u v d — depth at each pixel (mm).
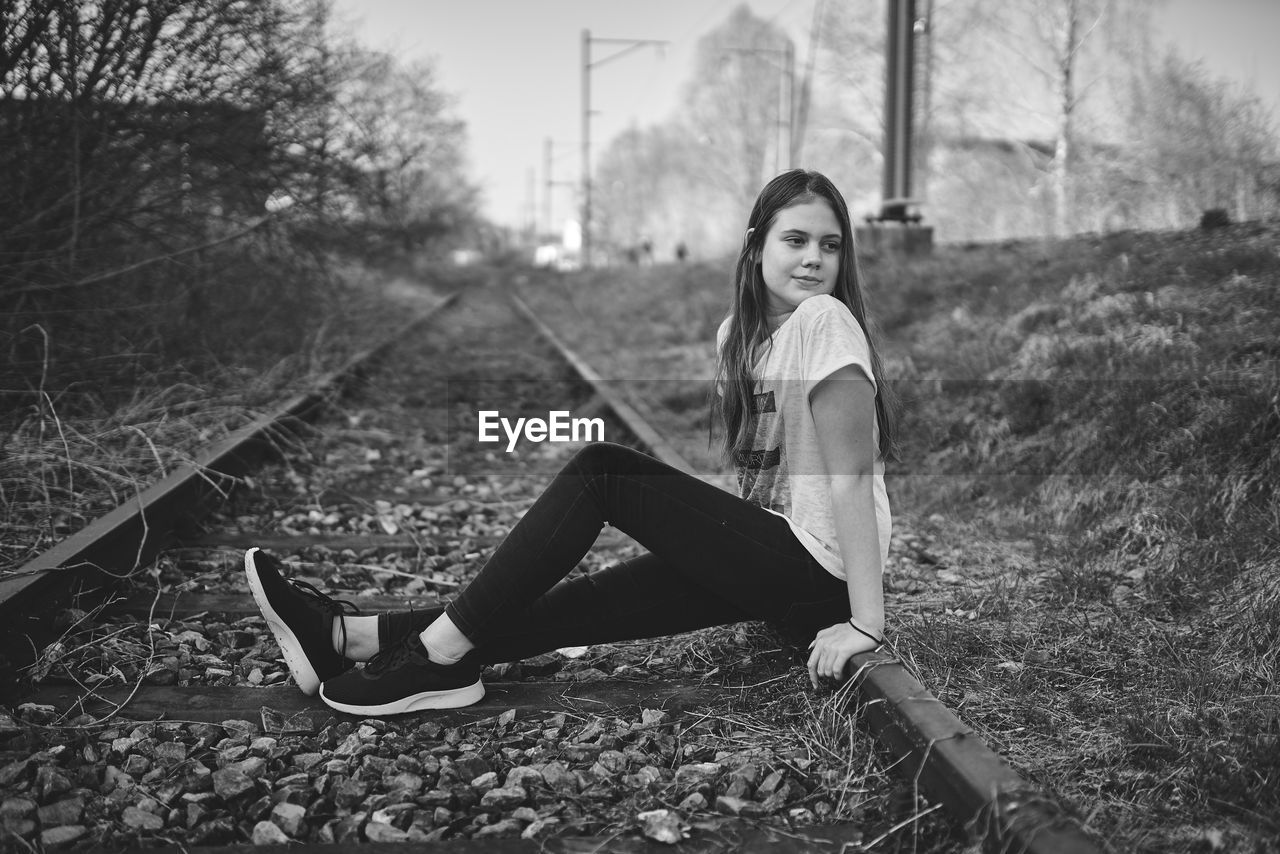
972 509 4473
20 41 4621
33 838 1848
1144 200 12578
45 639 2684
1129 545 3623
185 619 3006
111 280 5527
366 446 5809
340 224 8078
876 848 1833
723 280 14867
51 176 5070
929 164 22797
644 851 1841
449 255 36500
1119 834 1793
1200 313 5152
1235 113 11172
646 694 2549
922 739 1904
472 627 2330
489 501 4887
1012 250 9070
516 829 1927
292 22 5750
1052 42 19188
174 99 5383
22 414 4602
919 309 7773
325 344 7887
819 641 2244
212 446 4488
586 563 3852
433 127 8391
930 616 3035
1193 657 2660
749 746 2260
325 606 2482
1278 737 2098
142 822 1899
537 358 10391
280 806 1946
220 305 6723
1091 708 2396
